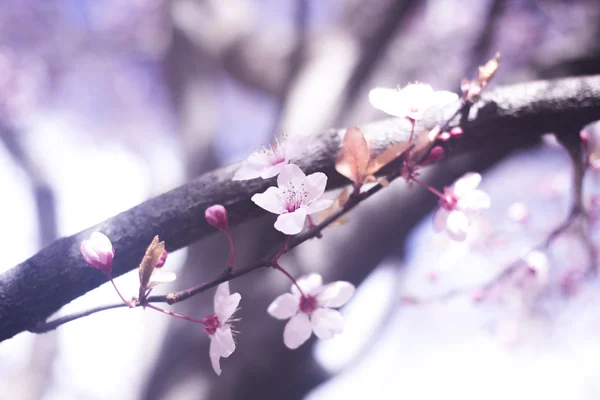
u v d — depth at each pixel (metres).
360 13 1.18
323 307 0.47
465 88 0.47
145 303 0.45
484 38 1.06
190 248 0.96
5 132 1.87
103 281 0.47
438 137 0.47
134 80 2.57
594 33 0.90
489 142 0.49
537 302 0.70
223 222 0.46
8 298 0.46
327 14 1.84
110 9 2.32
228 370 0.82
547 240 0.55
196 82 1.32
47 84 2.31
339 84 1.01
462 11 1.68
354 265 0.82
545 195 0.97
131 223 0.47
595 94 0.49
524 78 0.88
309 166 0.48
